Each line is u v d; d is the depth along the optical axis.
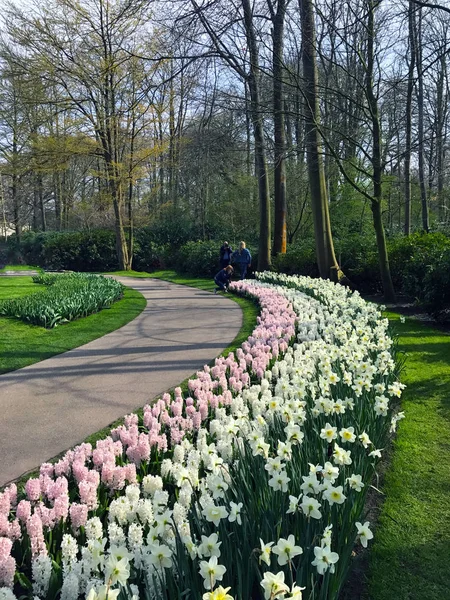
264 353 6.22
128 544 2.58
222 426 3.86
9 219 47.72
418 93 22.55
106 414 5.16
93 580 2.14
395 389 4.27
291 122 21.34
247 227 28.14
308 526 2.40
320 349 5.24
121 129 26.48
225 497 2.74
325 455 3.33
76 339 9.00
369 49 12.07
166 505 2.92
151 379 6.43
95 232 32.28
